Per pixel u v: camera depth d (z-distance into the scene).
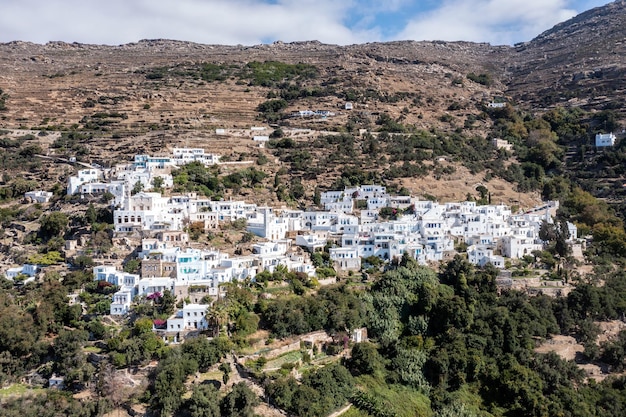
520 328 188.12
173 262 181.12
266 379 150.75
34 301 172.12
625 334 189.75
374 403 156.25
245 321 164.62
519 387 168.38
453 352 176.00
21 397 142.12
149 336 154.62
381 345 180.75
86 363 151.12
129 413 141.88
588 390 173.75
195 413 136.12
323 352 171.00
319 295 185.00
